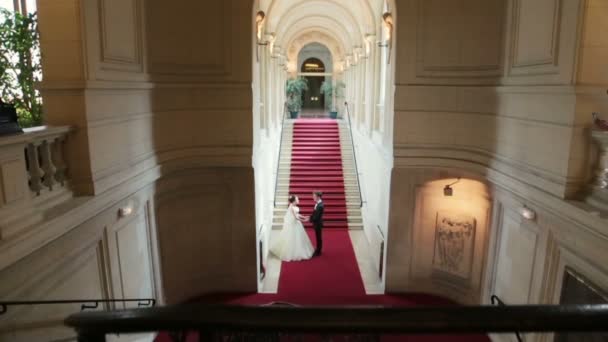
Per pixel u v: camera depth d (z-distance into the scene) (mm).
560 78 5086
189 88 7793
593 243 4465
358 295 8773
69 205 4648
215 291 8633
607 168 4645
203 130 7988
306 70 28625
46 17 4863
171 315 909
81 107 4957
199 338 932
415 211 8391
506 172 6441
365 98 13625
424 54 7773
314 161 16078
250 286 8648
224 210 8406
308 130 18078
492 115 7164
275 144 14922
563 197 4961
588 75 4781
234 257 8555
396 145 8070
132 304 6277
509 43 6578
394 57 7898
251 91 7914
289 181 14969
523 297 6070
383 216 9281
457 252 8172
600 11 4676
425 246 8523
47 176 4535
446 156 7902
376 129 11617
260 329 901
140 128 6602
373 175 11375
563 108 5043
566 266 5031
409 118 7973
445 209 8242
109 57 5566
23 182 3959
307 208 13828
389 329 891
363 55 13961
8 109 3934
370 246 11398
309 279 9609
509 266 6602
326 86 23188
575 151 4883
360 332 896
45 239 4008
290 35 18484
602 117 4816
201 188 8227
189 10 7582
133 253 6348
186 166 7820
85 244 4988
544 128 5469
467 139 7723
